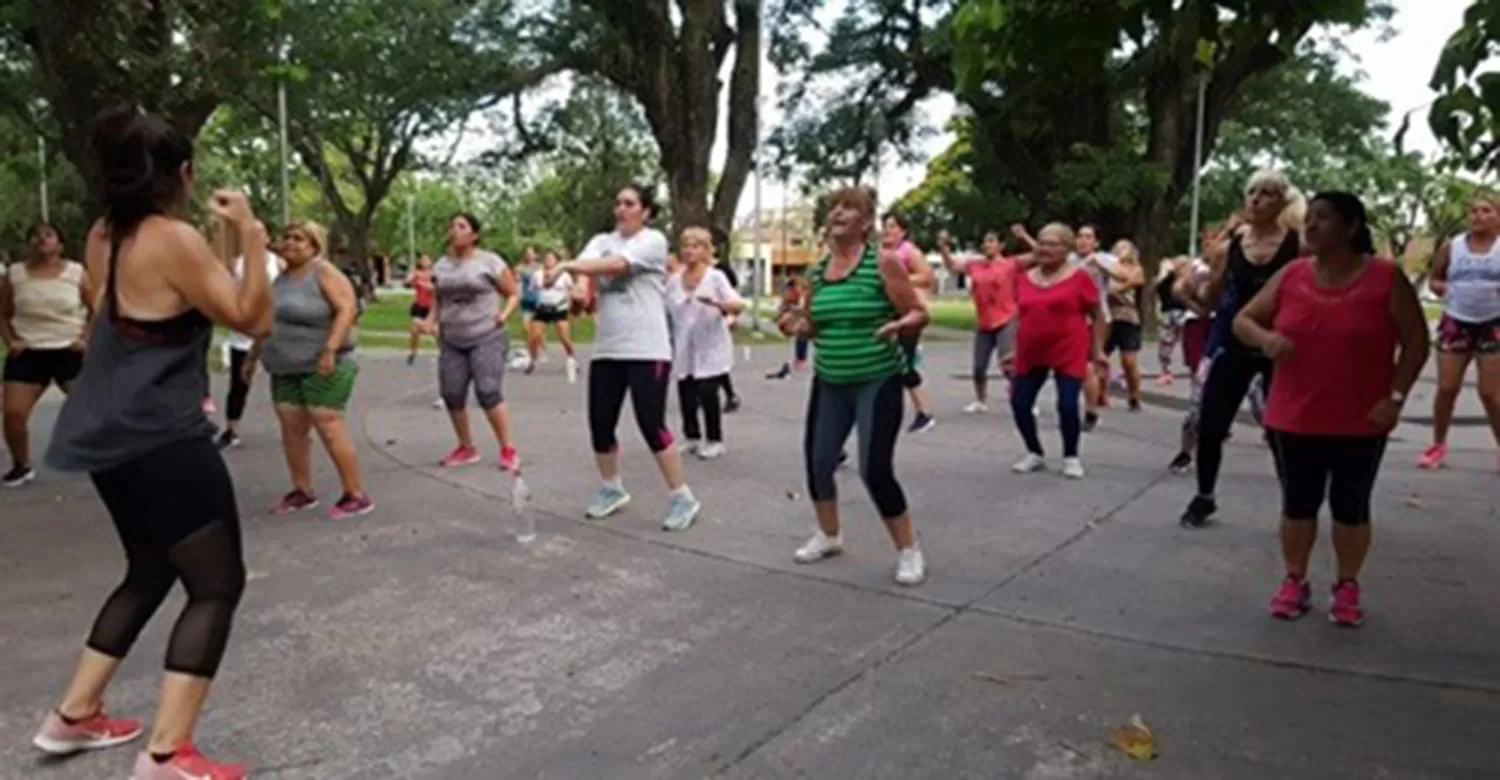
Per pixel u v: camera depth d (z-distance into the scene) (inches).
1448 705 150.0
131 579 134.3
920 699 152.1
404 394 509.0
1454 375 310.8
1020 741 139.2
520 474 300.0
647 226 246.7
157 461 121.6
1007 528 246.5
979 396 449.7
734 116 1131.3
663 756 135.1
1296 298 175.9
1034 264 305.7
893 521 203.3
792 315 217.0
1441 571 212.4
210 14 376.8
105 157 120.2
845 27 1225.4
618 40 1186.6
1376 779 128.9
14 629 177.6
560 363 673.0
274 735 140.3
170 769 123.4
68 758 133.0
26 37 380.5
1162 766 132.3
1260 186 227.3
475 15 1233.4
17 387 283.9
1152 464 326.3
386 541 233.3
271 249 295.6
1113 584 205.0
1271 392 183.8
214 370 577.9
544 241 2888.8
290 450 259.1
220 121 1318.9
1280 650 170.6
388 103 1328.7
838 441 212.2
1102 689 155.6
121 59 354.0
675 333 338.3
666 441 243.8
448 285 304.3
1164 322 552.4
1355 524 177.9
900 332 194.9
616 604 192.5
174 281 119.2
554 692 154.5
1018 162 1171.9
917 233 1429.6
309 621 182.4
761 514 259.1
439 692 154.3
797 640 175.0
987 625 182.1
